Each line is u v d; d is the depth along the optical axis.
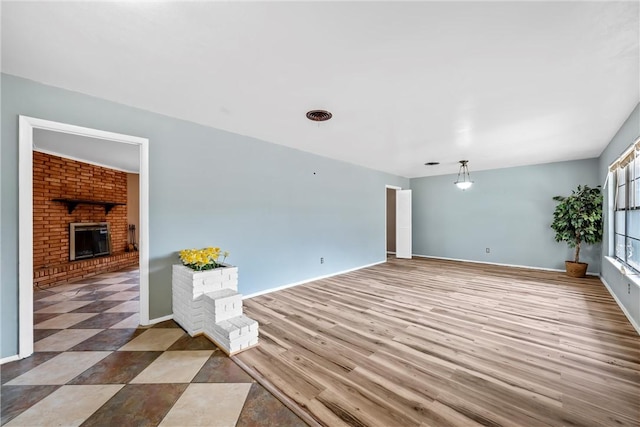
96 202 5.35
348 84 2.23
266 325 2.79
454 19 1.48
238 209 3.59
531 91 2.33
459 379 1.88
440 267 5.83
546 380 1.86
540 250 5.58
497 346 2.34
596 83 2.18
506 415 1.54
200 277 2.57
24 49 1.76
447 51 1.78
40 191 4.47
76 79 2.16
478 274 5.14
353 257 5.56
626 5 1.36
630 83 2.18
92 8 1.39
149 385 1.81
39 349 2.27
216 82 2.21
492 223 6.16
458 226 6.67
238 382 1.85
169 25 1.53
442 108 2.70
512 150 4.38
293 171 4.32
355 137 3.70
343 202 5.31
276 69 2.01
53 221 4.67
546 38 1.64
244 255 3.66
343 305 3.41
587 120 3.00
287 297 3.74
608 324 2.79
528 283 4.46
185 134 3.07
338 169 5.19
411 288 4.19
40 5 1.36
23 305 2.11
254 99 2.53
